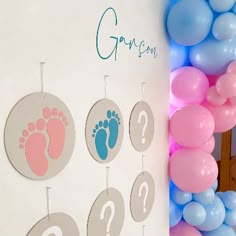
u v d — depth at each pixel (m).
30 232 0.95
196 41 1.49
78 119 1.09
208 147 1.66
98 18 1.15
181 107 1.57
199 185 1.53
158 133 1.56
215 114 1.57
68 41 1.03
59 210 1.04
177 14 1.47
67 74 1.04
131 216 1.40
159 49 1.53
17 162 0.90
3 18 0.84
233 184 3.22
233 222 1.78
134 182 1.40
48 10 0.96
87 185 1.15
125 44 1.30
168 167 1.66
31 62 0.92
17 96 0.89
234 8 1.46
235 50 1.53
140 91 1.41
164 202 1.64
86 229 1.16
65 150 1.04
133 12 1.33
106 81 1.21
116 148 1.28
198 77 1.53
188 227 1.70
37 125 0.95
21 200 0.92
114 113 1.25
